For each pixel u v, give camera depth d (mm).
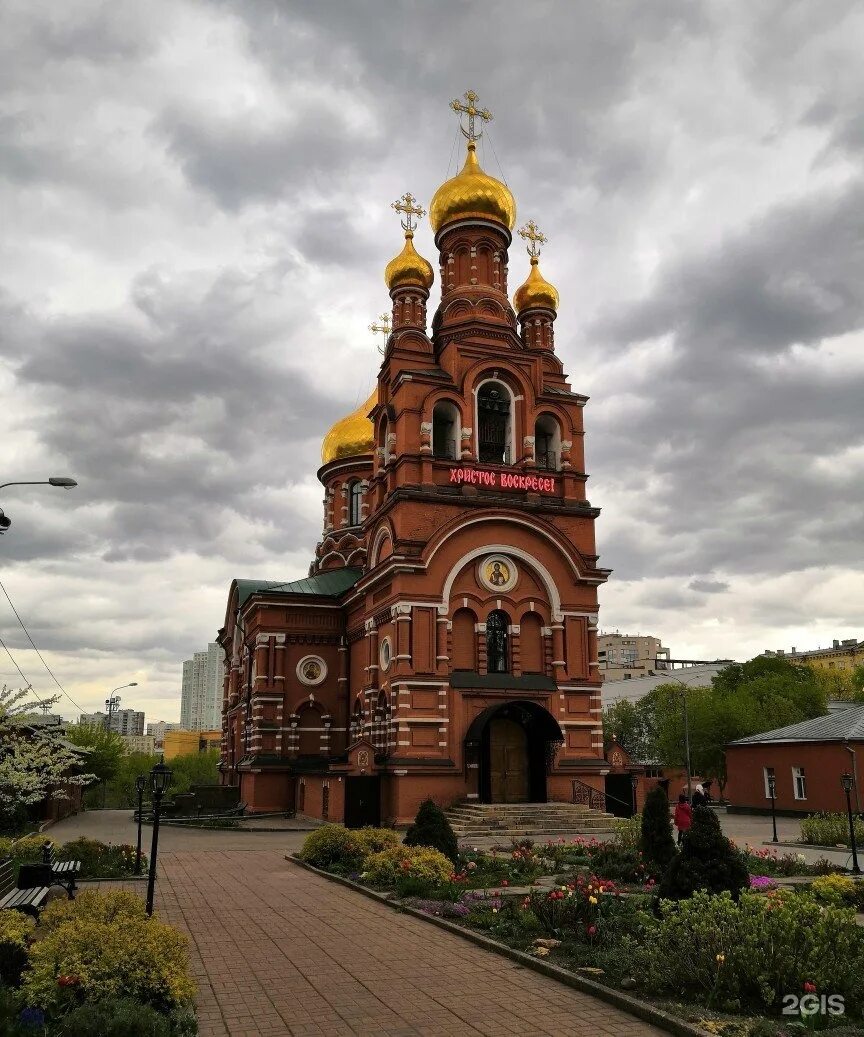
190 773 106875
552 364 50875
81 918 12938
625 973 13336
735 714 72688
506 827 37406
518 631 43719
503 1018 11938
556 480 46656
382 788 40906
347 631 54188
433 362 48031
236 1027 11664
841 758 46562
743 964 12109
